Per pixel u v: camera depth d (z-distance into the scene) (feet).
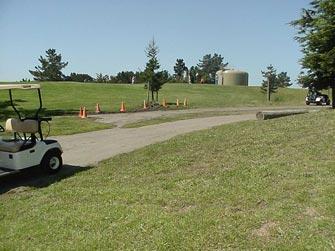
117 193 25.68
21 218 23.15
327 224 18.30
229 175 26.68
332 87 78.89
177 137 45.65
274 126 43.14
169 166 31.37
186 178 27.50
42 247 19.10
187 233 18.94
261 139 36.50
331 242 16.87
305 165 26.89
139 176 29.89
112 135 54.29
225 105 115.44
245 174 26.37
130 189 26.35
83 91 141.59
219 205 21.99
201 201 22.80
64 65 254.88
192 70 281.33
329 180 23.43
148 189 25.99
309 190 22.29
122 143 47.44
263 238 17.90
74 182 30.19
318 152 29.84
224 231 18.76
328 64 74.79
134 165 33.76
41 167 32.94
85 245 18.78
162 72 111.04
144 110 95.20
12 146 31.30
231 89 183.42
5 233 21.09
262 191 23.00
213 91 171.63
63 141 50.21
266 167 27.20
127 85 168.55
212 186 24.90
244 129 44.60
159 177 28.81
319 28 76.54
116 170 32.81
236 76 234.38
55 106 101.65
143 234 19.39
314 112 54.70
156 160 34.06
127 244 18.57
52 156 33.55
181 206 22.61
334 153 29.17
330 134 34.83
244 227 18.99
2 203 26.45
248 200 22.04
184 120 70.03
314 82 79.51
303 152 30.30
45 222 21.99
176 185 26.17
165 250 17.67
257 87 194.59
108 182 29.25
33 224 21.88
